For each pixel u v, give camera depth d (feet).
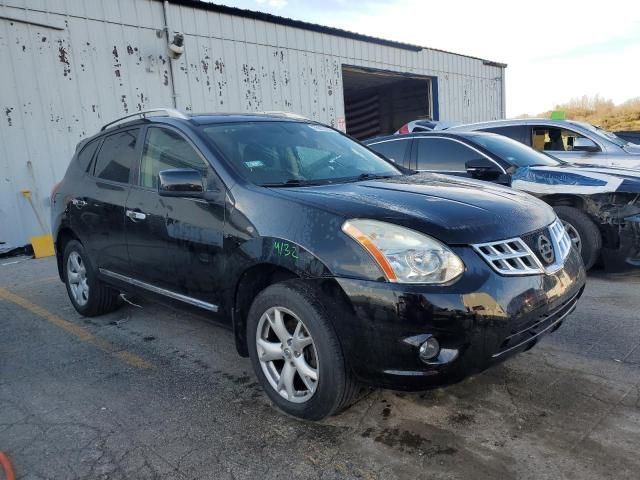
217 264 10.36
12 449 9.00
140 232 12.35
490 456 8.28
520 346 8.59
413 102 64.90
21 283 21.21
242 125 12.52
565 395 10.05
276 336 9.87
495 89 67.15
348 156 12.97
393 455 8.43
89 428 9.60
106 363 12.55
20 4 27.20
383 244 8.19
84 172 15.29
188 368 12.12
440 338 7.90
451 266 8.02
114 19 30.96
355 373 8.54
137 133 13.47
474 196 9.84
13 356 13.24
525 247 8.80
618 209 16.83
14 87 27.35
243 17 37.60
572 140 24.73
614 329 13.20
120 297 16.34
